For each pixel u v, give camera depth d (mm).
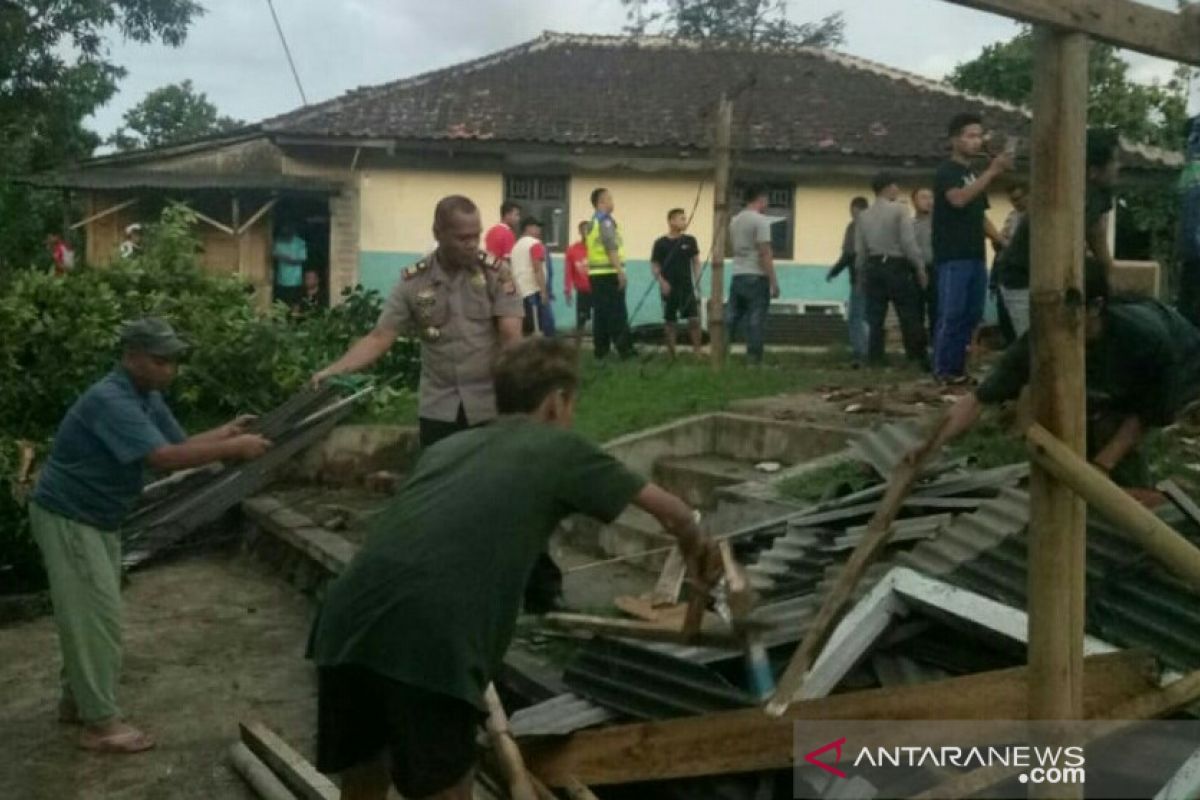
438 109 20203
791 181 20000
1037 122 3211
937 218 9672
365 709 3822
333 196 19578
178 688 6578
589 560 7559
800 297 20172
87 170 19359
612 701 4949
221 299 11367
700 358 13594
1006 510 5336
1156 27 3293
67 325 10109
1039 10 3076
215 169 19688
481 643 3574
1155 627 4508
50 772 5574
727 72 22156
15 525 8547
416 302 6285
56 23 24141
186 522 9219
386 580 3592
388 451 9984
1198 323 8023
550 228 19922
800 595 5484
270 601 8258
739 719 4348
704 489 8086
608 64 22359
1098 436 5297
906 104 21375
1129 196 20609
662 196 19891
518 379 3900
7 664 7102
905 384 9836
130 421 5637
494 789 4832
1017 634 4363
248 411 10609
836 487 6797
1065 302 3209
